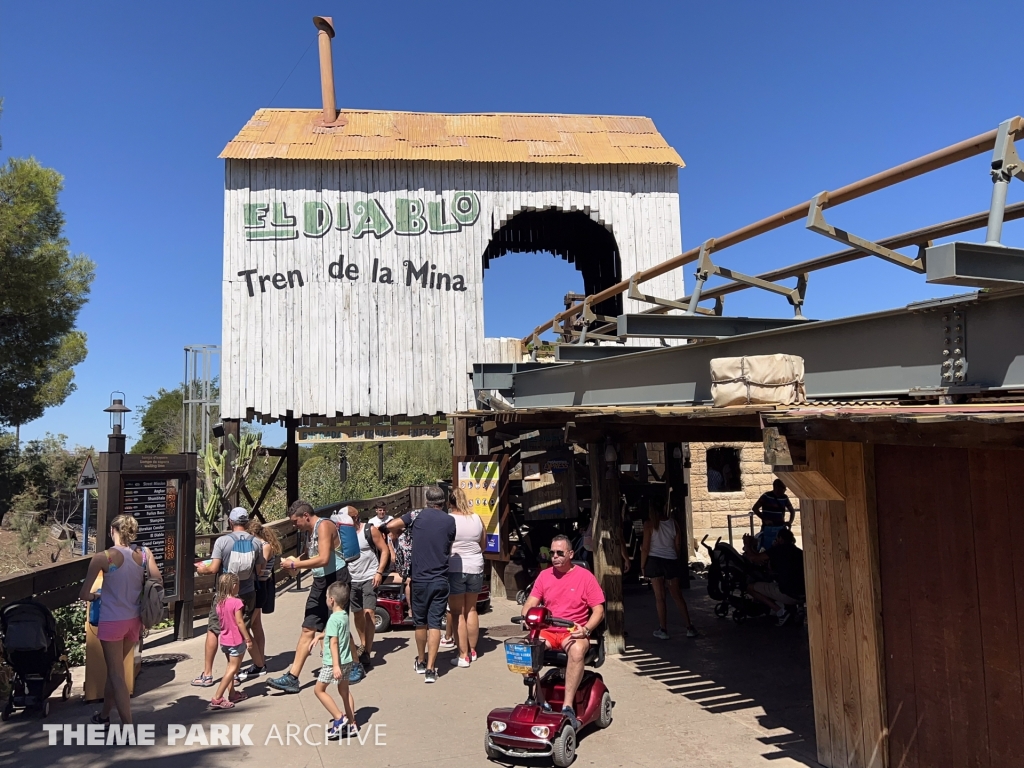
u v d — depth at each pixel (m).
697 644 8.38
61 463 31.86
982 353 4.14
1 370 18.00
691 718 5.91
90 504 28.75
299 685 6.92
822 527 4.93
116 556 6.04
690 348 6.77
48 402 19.30
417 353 14.14
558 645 5.36
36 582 7.45
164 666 7.92
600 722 5.68
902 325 4.67
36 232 16.53
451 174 14.61
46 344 18.44
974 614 3.94
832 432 3.91
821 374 5.31
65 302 18.11
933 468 4.20
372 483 32.56
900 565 4.39
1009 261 4.02
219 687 6.37
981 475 3.92
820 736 4.93
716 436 7.90
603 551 8.02
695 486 17.69
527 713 5.11
